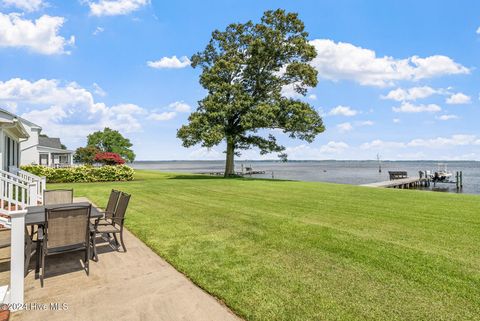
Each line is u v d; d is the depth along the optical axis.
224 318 3.01
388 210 9.19
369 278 3.99
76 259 4.81
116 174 20.91
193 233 6.28
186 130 22.11
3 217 6.67
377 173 57.09
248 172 49.59
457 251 5.15
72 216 3.99
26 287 3.72
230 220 7.54
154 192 13.49
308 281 3.88
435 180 34.84
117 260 4.72
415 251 5.11
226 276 4.04
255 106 22.73
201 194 12.96
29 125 24.62
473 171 68.00
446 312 3.11
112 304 3.29
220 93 22.27
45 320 2.95
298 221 7.45
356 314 3.06
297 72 23.17
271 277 4.01
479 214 8.56
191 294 3.55
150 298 3.44
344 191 14.62
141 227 6.77
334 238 5.92
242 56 24.30
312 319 2.96
